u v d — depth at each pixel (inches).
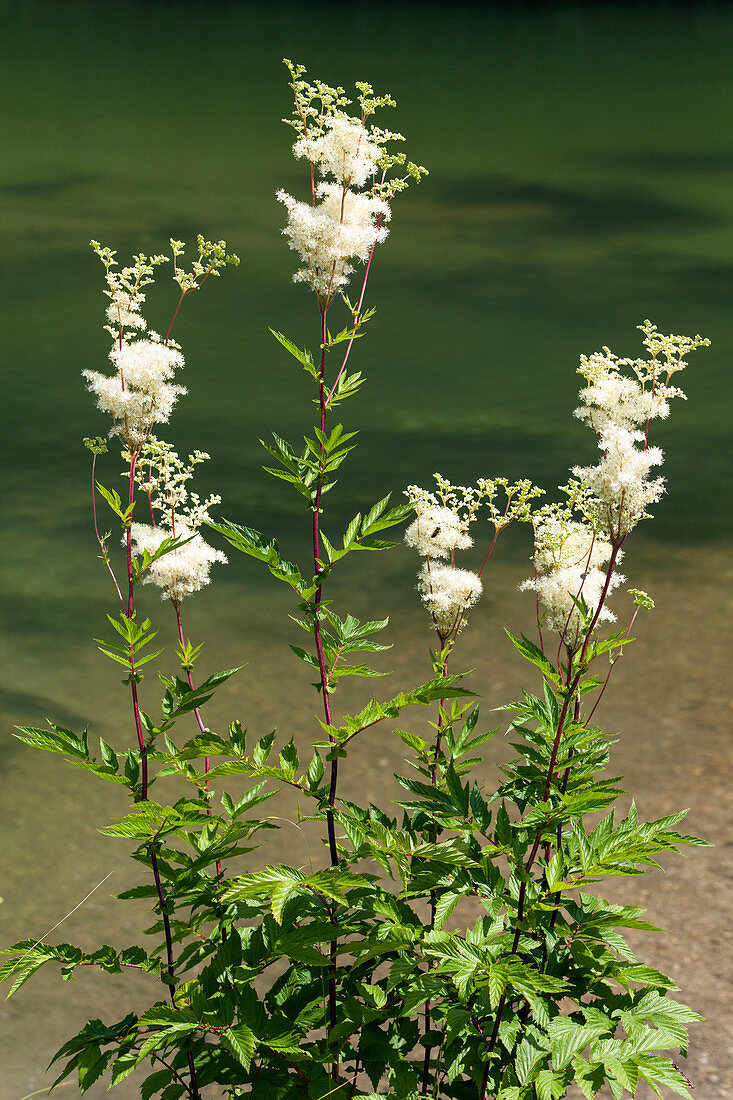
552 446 415.5
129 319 100.6
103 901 193.6
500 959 92.5
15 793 222.7
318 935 94.0
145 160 922.1
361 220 102.1
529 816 98.0
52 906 191.3
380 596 313.4
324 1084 96.0
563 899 102.0
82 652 278.8
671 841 95.9
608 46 1733.5
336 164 101.0
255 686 263.9
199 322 560.4
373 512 102.1
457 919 184.9
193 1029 91.5
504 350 530.3
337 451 99.6
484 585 319.3
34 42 1660.9
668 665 273.9
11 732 242.5
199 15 2033.7
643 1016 97.6
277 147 970.7
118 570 324.8
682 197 849.5
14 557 329.1
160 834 97.3
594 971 100.1
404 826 110.5
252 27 1862.7
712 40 1800.0
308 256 99.2
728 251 709.9
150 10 2106.3
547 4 2269.9
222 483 382.3
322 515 361.4
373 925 104.1
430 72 1444.4
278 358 512.4
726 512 370.0
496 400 465.7
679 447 430.0
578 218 791.1
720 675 268.4
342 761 234.5
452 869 99.8
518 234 750.5
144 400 98.1
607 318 577.6
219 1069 99.0
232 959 97.8
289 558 332.8
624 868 91.0
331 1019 99.5
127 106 1179.9
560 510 105.3
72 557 330.3
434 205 822.5
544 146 1024.2
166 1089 99.2
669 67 1544.0
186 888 99.1
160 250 668.1
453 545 107.5
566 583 96.0
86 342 522.9
